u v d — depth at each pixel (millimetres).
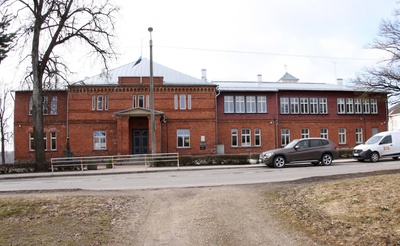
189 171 23000
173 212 9641
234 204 10133
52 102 36125
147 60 40375
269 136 39219
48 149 35906
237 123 38719
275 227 7934
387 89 36562
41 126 28172
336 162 25625
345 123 41594
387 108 43031
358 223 7426
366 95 38156
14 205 10078
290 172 19000
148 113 34781
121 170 24453
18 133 36094
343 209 8438
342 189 10273
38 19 27500
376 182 10555
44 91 29750
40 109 28203
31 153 35969
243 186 13406
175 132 36875
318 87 42625
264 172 19578
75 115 36031
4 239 7398
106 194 12234
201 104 37469
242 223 8312
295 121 40281
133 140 36344
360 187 10133
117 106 36312
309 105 40906
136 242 7285
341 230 7219
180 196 11758
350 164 23125
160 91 36969
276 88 40000
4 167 25859
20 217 9172
